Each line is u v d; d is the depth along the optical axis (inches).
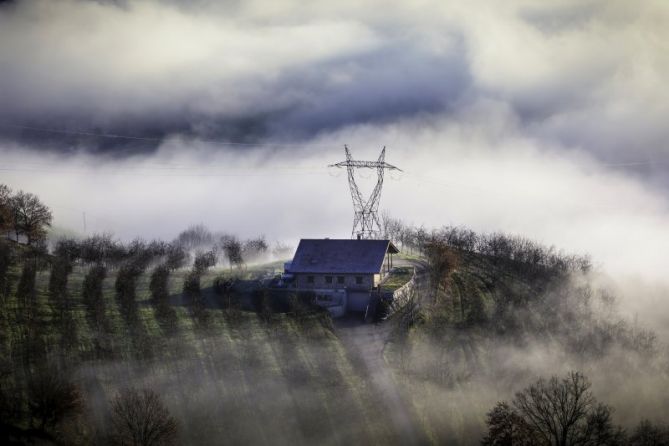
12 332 7603.4
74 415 6186.0
